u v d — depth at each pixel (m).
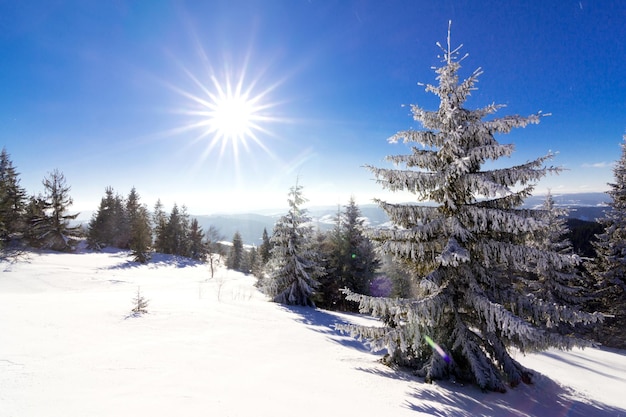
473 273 7.94
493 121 7.59
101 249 49.25
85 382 4.37
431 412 5.18
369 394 5.64
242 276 45.91
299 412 4.18
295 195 22.62
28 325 7.25
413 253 8.02
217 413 3.73
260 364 6.57
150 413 3.53
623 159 23.09
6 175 39.84
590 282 25.52
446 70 8.07
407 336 7.78
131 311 10.37
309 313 17.75
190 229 70.50
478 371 7.09
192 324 9.74
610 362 15.52
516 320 6.34
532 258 7.18
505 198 7.78
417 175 8.09
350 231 28.69
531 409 6.26
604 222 23.77
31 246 38.25
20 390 3.83
